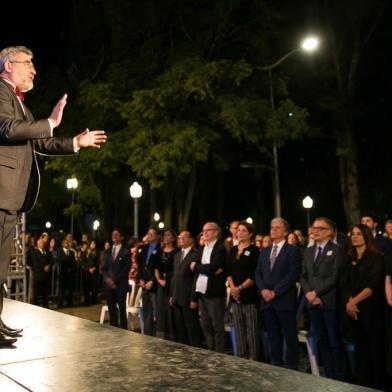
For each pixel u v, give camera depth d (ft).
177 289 25.16
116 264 31.37
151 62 59.52
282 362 20.57
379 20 76.79
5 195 8.26
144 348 8.84
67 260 48.80
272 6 62.13
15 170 8.38
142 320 29.58
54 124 8.38
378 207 83.51
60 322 11.28
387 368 17.76
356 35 77.20
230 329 24.40
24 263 31.04
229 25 60.13
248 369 7.55
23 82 8.95
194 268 24.22
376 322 18.08
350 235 19.35
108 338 9.60
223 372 7.40
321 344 19.98
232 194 108.68
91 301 52.24
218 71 52.03
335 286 19.79
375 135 82.99
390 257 18.38
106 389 6.70
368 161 83.71
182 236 25.81
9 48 8.96
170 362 7.93
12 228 8.65
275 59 68.74
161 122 55.62
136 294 34.63
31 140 8.55
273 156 63.57
